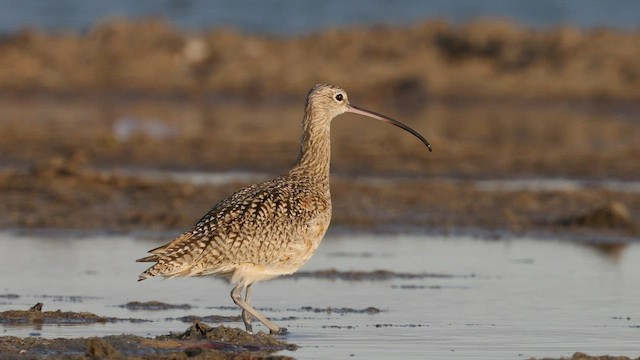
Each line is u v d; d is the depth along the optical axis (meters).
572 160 33.75
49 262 20.91
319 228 16.00
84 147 34.38
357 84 49.19
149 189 27.94
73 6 84.88
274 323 16.56
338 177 30.89
